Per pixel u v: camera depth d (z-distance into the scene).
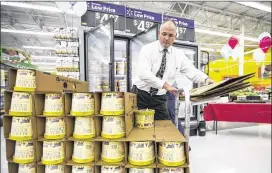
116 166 1.10
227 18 9.60
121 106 1.17
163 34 1.90
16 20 9.02
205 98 1.39
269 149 3.43
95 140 1.14
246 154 3.15
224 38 12.23
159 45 2.00
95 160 1.14
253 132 5.00
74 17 8.21
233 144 3.76
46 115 1.18
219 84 1.33
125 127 1.16
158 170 1.09
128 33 3.95
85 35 3.44
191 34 4.67
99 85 3.59
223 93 1.37
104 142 1.16
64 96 1.21
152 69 2.02
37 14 8.26
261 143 3.84
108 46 3.23
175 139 1.08
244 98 5.78
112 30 2.86
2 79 6.41
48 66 20.00
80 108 1.16
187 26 4.62
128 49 4.02
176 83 3.31
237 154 3.15
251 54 13.34
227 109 4.54
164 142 1.06
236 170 2.52
